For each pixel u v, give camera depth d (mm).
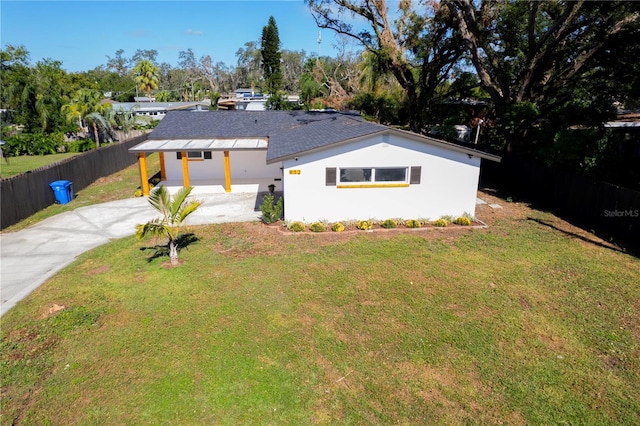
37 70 48844
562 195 13906
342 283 8656
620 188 11297
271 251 10492
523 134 18562
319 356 6238
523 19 20625
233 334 6785
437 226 12453
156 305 7727
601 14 16359
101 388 5535
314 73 51344
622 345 6516
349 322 7164
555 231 12023
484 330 6922
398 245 10883
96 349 6375
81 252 10727
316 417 5070
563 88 20375
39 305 7770
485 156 12320
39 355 6203
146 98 71562
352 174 12320
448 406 5250
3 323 7133
